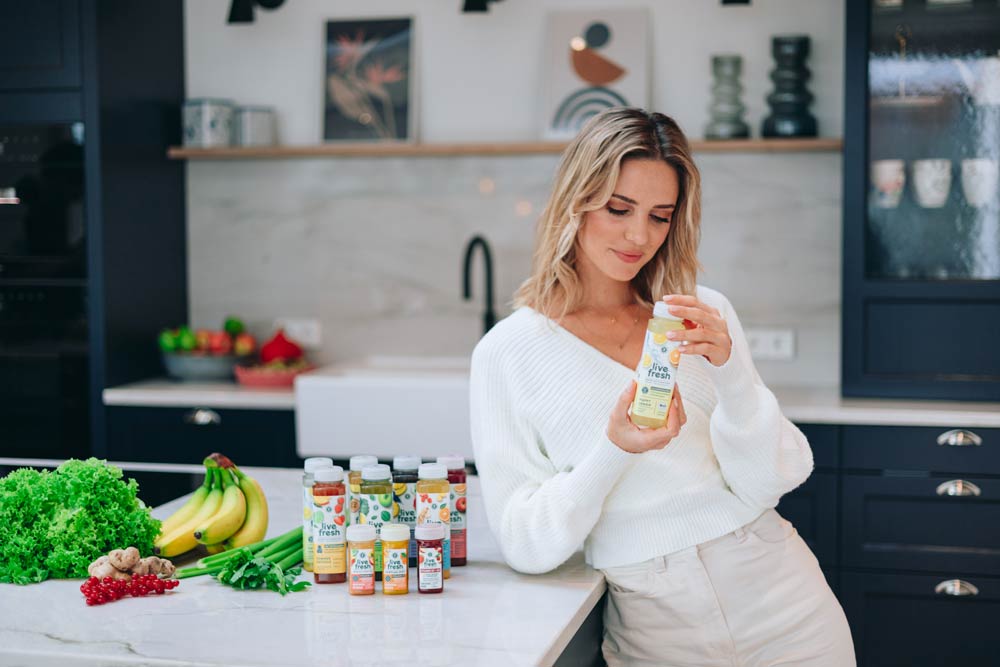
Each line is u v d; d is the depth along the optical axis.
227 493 1.89
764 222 3.98
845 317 3.62
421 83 4.19
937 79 3.56
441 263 4.23
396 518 1.78
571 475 1.75
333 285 4.31
